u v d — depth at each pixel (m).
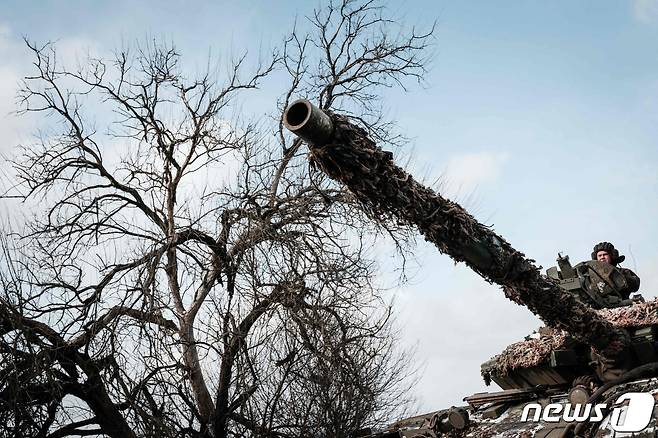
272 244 16.59
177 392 16.42
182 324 17.20
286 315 16.55
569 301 8.89
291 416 18.34
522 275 8.35
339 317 17.25
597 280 11.77
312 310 16.92
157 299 15.57
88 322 15.73
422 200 7.43
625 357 9.44
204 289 17.44
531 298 8.60
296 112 6.76
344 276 17.00
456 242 7.78
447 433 9.94
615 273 11.77
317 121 6.69
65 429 16.31
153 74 18.70
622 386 9.17
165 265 16.58
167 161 18.47
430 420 10.20
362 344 18.92
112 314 15.91
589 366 9.77
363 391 17.84
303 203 17.11
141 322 15.36
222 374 17.47
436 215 7.53
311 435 17.52
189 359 17.23
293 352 17.05
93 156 18.23
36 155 17.98
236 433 17.73
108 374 15.56
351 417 18.25
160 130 18.53
